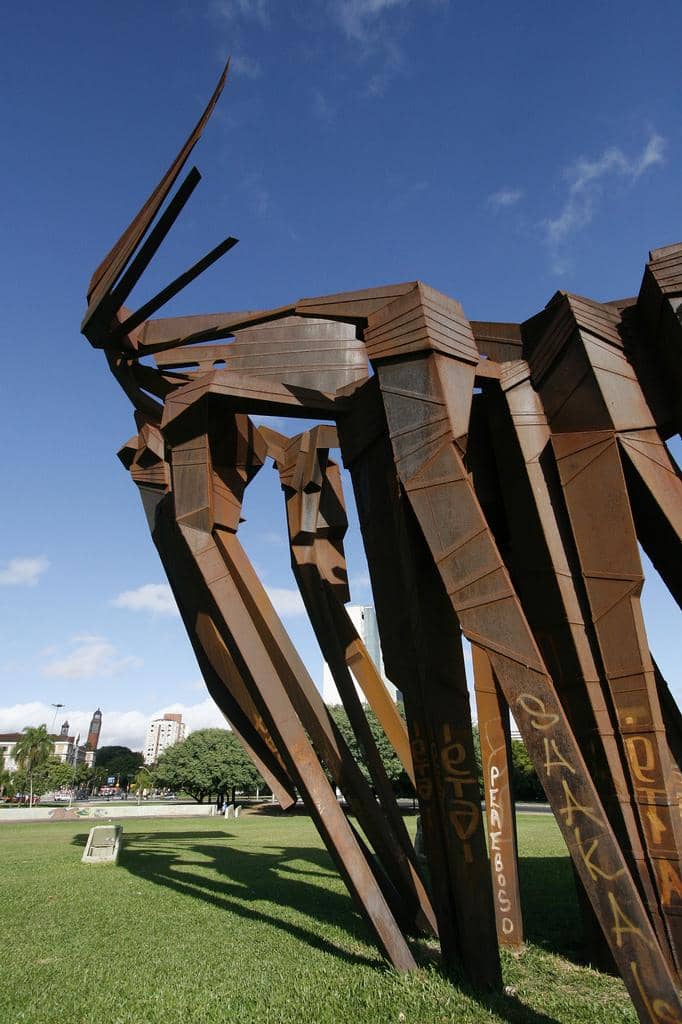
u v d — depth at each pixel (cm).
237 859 1930
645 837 673
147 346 1101
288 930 1012
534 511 800
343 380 1099
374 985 714
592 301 812
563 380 807
